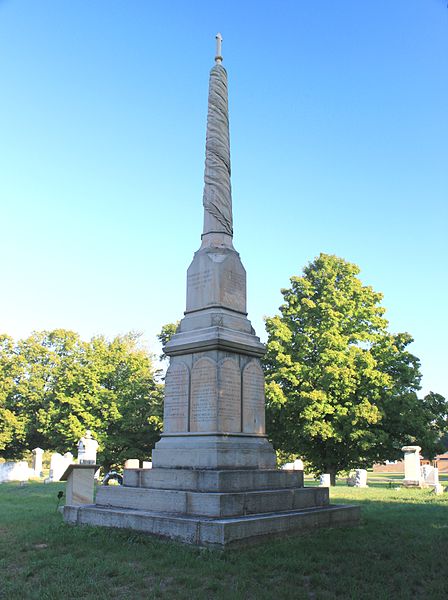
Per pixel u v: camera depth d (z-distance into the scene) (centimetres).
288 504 1071
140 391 4588
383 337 3497
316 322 3562
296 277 3678
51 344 5097
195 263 1313
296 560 802
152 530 953
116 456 4481
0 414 4741
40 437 5003
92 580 714
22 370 4856
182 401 1189
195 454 1104
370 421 3117
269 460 1185
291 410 3309
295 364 3344
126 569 760
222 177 1378
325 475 2933
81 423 4488
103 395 4544
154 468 1144
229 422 1141
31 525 1162
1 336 4978
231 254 1310
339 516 1101
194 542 883
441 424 3416
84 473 1353
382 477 5322
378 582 719
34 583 712
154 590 675
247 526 895
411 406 3222
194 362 1191
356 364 3281
